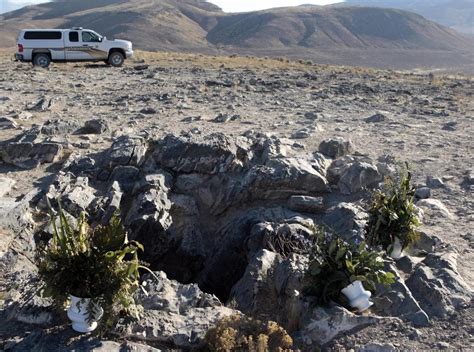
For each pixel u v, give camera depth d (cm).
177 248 1083
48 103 1762
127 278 600
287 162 1138
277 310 693
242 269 967
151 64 3297
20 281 750
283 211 1033
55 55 3141
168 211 1098
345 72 3297
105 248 606
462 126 1623
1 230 905
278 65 3547
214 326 623
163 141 1242
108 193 1106
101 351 570
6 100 1881
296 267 717
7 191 1095
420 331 630
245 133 1364
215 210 1141
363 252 675
